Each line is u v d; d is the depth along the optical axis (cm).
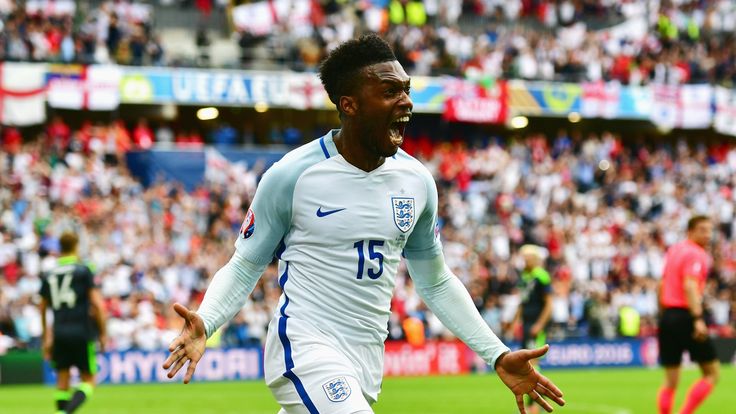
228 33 3859
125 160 3219
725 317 3228
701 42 4269
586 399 1948
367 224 567
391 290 587
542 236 3278
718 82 4134
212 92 3312
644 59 4047
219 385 2344
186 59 3488
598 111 3750
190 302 2706
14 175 2902
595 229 3459
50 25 3312
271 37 3650
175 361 536
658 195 3716
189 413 1675
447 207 3366
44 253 2625
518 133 4106
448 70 3719
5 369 2334
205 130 3734
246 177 3266
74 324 1368
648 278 3288
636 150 4166
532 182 3584
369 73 554
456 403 1845
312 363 554
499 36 4003
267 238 578
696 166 3906
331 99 570
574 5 4275
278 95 3372
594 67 3950
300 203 568
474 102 3600
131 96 3219
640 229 3525
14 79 3103
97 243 2725
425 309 2853
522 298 1706
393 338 2755
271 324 579
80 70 3166
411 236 606
